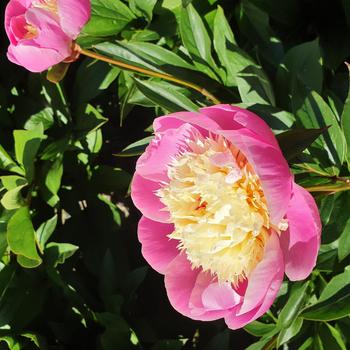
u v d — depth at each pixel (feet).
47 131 4.10
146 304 4.26
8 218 3.90
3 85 4.20
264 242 3.09
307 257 3.05
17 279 3.95
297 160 3.38
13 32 3.43
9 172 4.06
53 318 4.06
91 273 4.18
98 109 4.37
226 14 3.73
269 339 3.62
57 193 4.14
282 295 3.61
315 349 3.65
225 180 3.07
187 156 3.14
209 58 3.60
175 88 3.64
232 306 3.13
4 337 3.87
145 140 3.55
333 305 3.35
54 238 4.12
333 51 3.68
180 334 4.20
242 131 3.00
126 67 3.51
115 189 4.14
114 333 3.92
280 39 3.76
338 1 3.68
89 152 4.08
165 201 3.17
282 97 3.53
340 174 3.42
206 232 3.11
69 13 3.35
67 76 4.29
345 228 3.30
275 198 2.96
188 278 3.24
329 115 3.33
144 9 3.75
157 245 3.29
